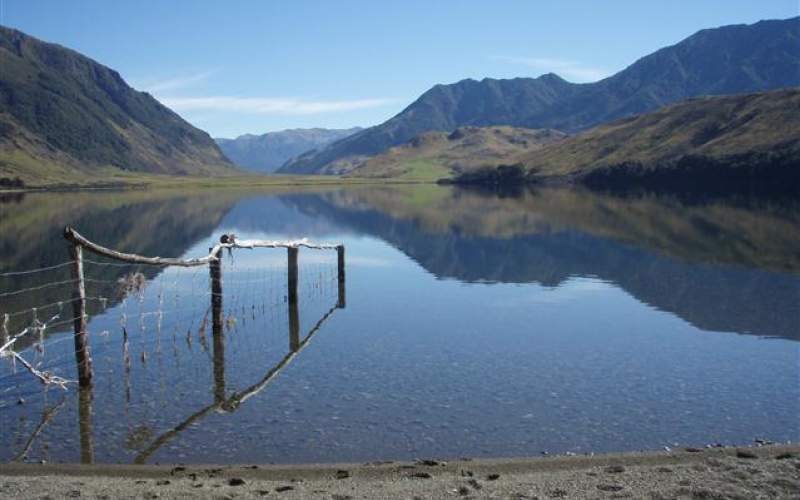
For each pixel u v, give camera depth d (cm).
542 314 3197
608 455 1555
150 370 2364
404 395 2058
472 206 11344
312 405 1975
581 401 1997
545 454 1623
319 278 4328
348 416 1880
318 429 1788
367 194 16588
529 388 2119
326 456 1614
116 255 2355
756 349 2572
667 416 1872
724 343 2658
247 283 4166
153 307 3469
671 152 17938
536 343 2670
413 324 3019
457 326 2969
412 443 1689
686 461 1516
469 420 1847
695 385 2145
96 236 6625
